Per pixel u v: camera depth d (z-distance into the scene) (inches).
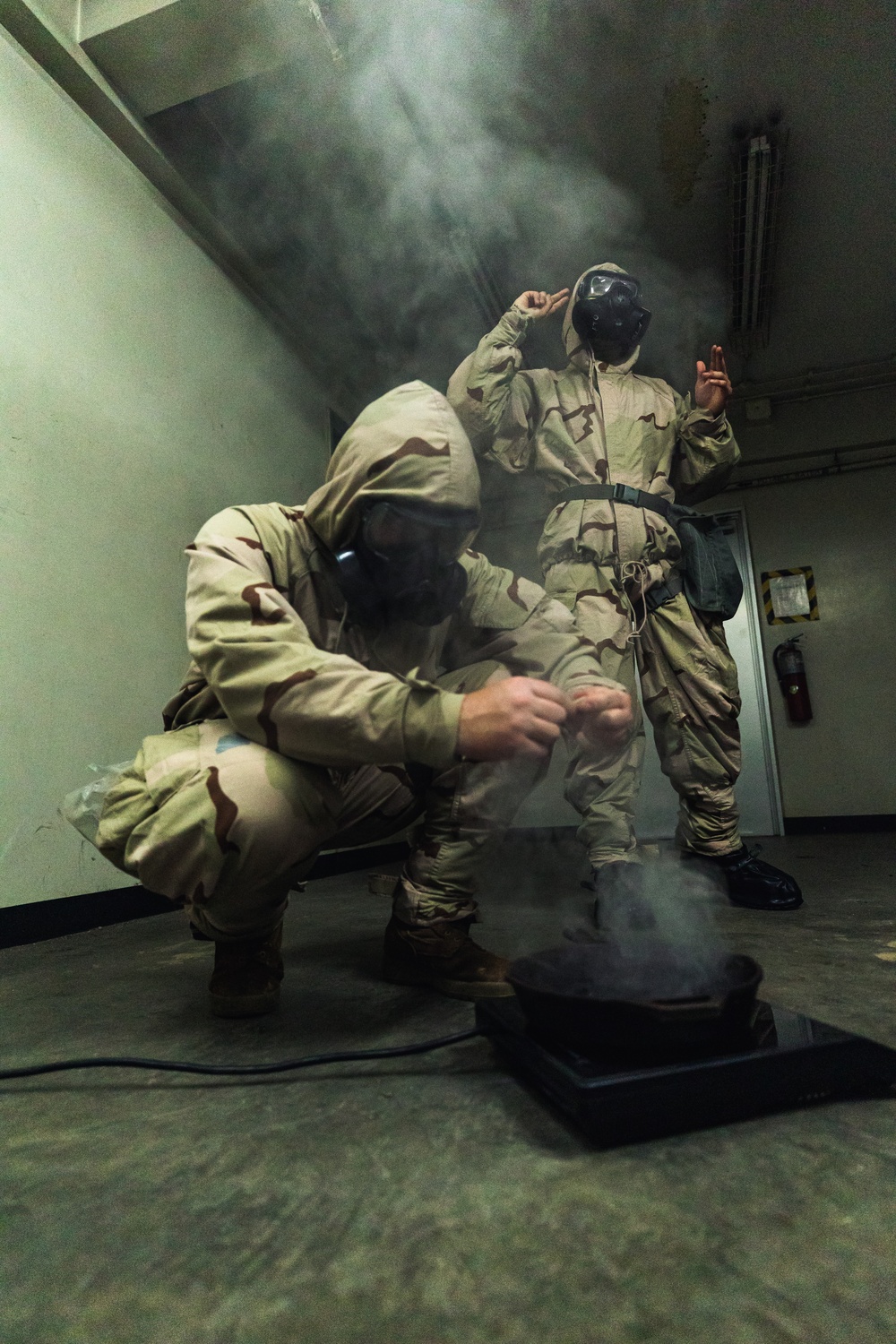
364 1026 34.2
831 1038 24.5
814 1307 14.3
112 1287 16.1
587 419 66.5
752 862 67.0
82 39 85.4
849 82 99.2
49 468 75.4
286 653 28.9
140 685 84.7
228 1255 17.1
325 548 35.9
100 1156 22.5
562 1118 23.6
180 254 103.2
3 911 64.5
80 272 82.9
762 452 167.5
